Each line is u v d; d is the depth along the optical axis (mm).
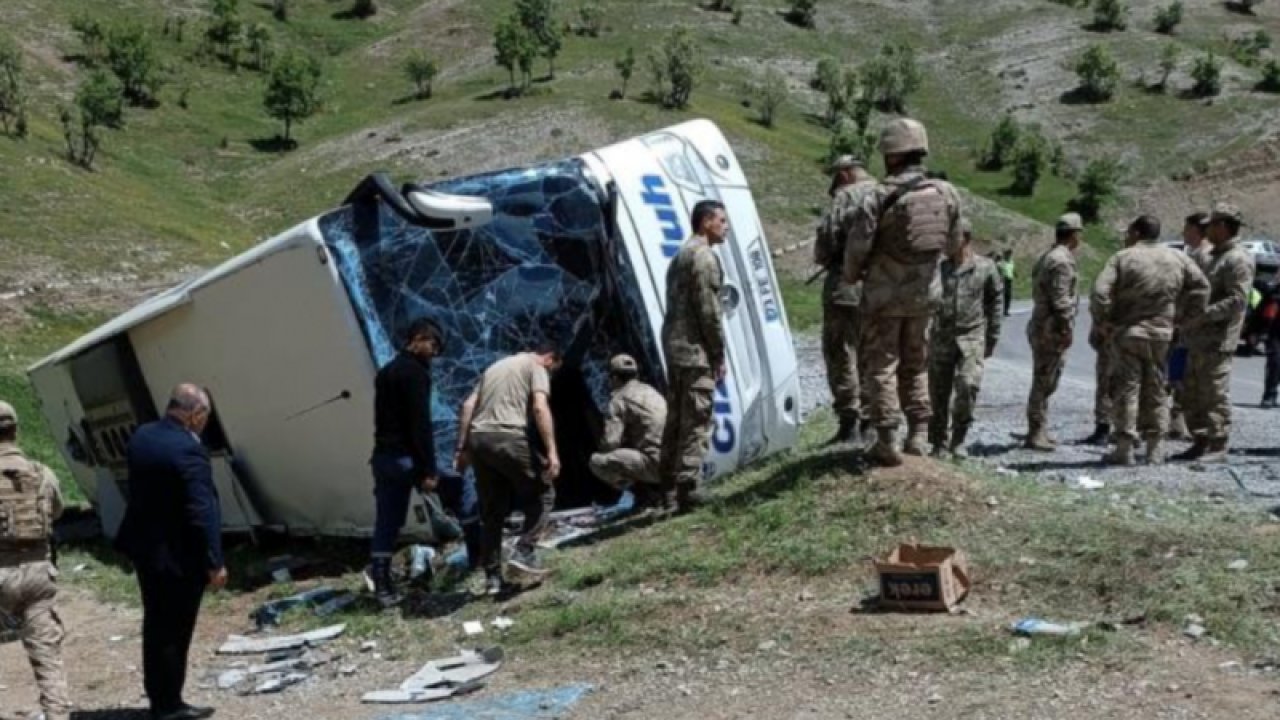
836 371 10570
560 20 83062
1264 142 70375
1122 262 10492
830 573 7680
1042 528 7680
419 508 9969
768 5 95500
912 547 7293
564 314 10625
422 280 10219
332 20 86938
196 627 9336
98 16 75375
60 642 7188
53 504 7230
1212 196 67250
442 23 84812
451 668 7426
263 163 59438
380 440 8867
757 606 7430
